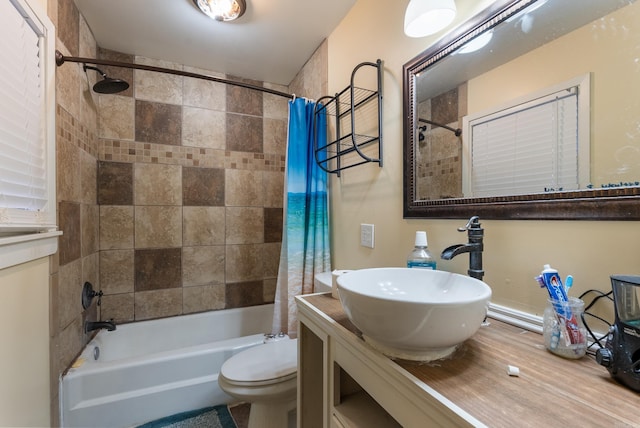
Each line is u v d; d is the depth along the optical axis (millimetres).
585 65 663
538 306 759
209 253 2330
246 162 2457
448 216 1000
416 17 914
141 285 2115
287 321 1777
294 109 1796
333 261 1811
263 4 1574
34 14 1088
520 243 802
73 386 1380
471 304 542
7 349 917
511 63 812
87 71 1764
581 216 665
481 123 899
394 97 1280
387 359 617
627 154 602
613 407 451
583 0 667
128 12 1654
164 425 1500
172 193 2207
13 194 986
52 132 1242
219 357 1686
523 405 457
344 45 1678
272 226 2549
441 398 475
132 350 2006
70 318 1474
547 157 734
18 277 982
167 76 2191
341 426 798
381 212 1373
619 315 521
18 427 986
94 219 1908
